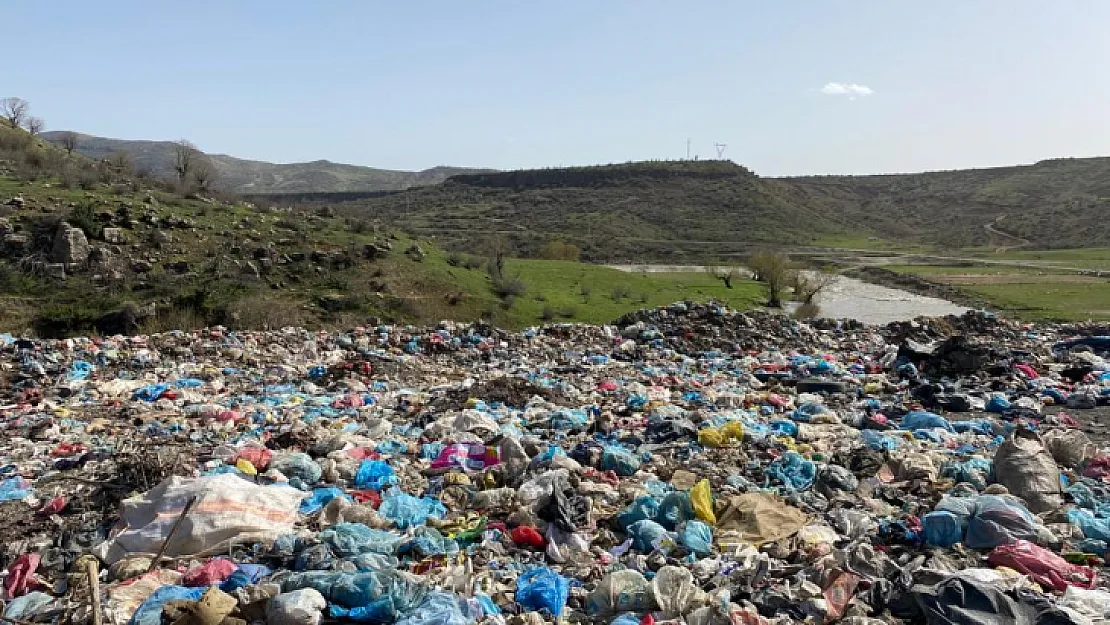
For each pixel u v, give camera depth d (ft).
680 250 347.77
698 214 473.67
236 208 152.35
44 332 90.68
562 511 28.45
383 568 23.97
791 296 189.57
